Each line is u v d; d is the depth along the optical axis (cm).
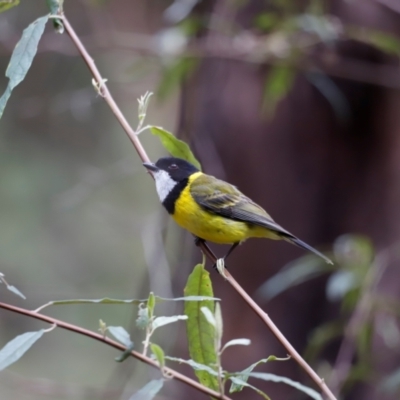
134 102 1609
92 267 1678
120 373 1082
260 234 879
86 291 1636
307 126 1170
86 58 651
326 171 1176
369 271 920
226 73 1169
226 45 1102
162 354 437
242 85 1170
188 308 593
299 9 1133
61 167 1650
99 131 1655
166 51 1100
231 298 1165
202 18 1110
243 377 487
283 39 1062
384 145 1170
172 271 1175
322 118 1170
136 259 1706
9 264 1590
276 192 1170
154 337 1080
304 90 1170
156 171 868
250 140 1166
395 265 1112
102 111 1638
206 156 1119
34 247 1627
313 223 1173
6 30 1271
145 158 642
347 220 1175
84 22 1523
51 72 1564
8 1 655
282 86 1064
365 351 902
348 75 1130
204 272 607
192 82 1146
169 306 1059
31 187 1627
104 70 1527
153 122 1606
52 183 1642
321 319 1178
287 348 539
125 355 450
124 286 1680
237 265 1166
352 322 900
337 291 898
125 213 1575
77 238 1677
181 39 1105
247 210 855
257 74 1170
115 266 1692
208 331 587
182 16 1099
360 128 1174
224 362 1160
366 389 1129
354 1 1148
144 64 1173
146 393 435
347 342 938
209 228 856
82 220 1681
